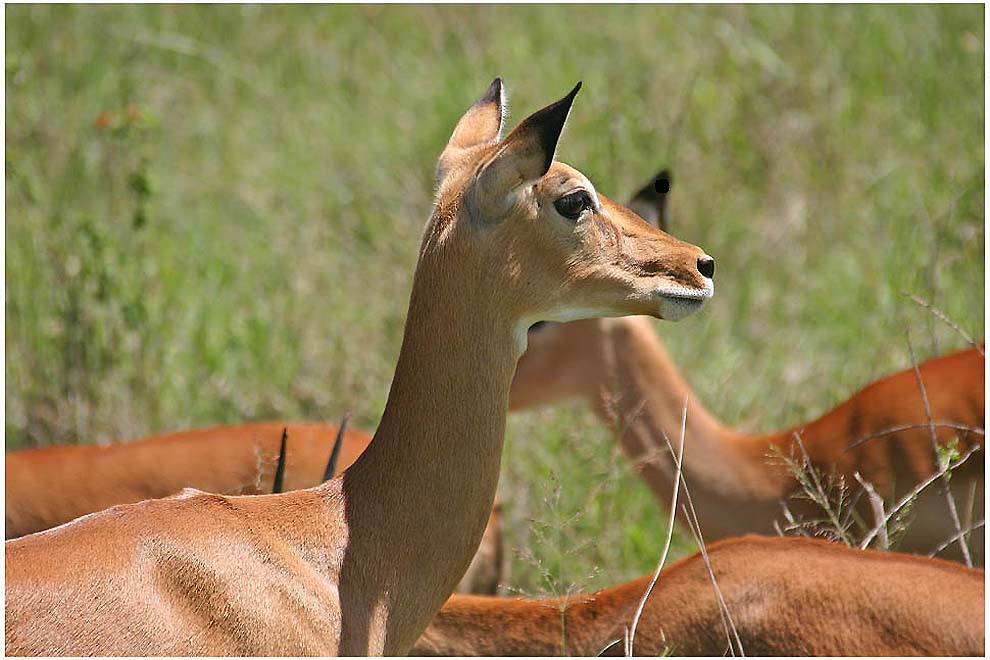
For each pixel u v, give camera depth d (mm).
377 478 6777
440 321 6734
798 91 16031
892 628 6379
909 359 11539
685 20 17609
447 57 17266
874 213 14102
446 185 6926
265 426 9812
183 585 6309
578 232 6840
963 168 14117
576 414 10742
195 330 12711
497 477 6887
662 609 6859
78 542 6273
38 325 12297
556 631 7070
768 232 14211
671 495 9461
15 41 17156
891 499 9086
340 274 13758
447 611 7219
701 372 11969
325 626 6516
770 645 6555
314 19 18625
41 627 5992
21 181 13141
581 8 18109
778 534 9125
